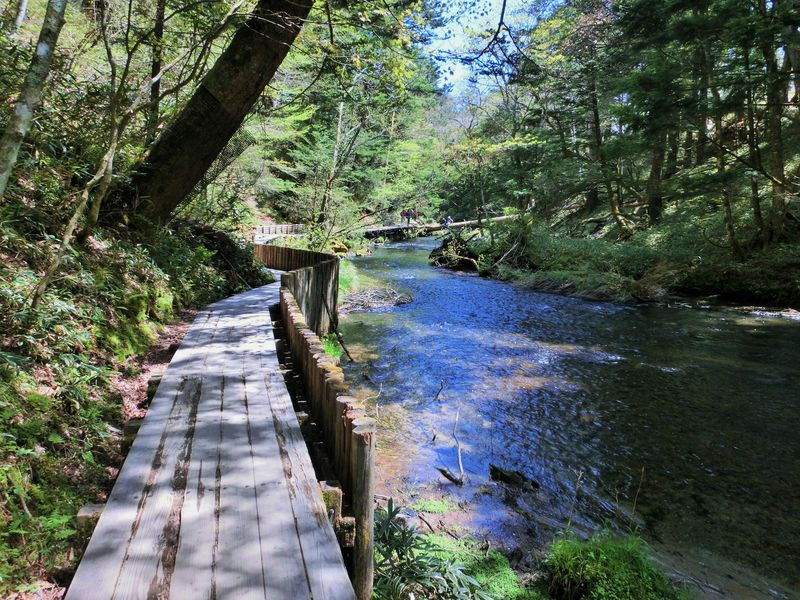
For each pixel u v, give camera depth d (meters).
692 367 8.27
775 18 10.90
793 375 7.86
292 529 2.20
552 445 5.51
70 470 2.99
